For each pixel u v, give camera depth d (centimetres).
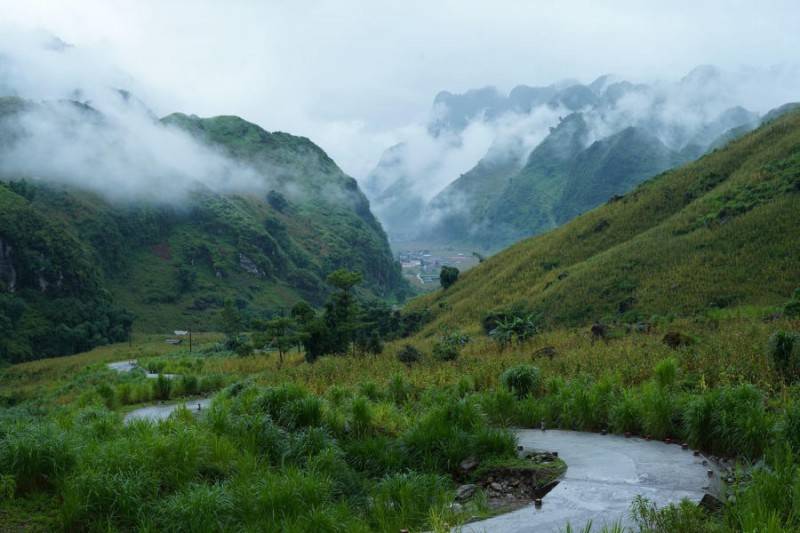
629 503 855
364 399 1475
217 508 830
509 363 2389
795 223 5178
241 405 1444
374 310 7531
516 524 813
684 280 5122
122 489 833
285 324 4625
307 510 873
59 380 6950
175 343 13688
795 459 912
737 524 693
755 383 1482
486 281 8381
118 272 19738
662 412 1260
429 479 1069
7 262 15288
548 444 1263
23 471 891
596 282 5869
